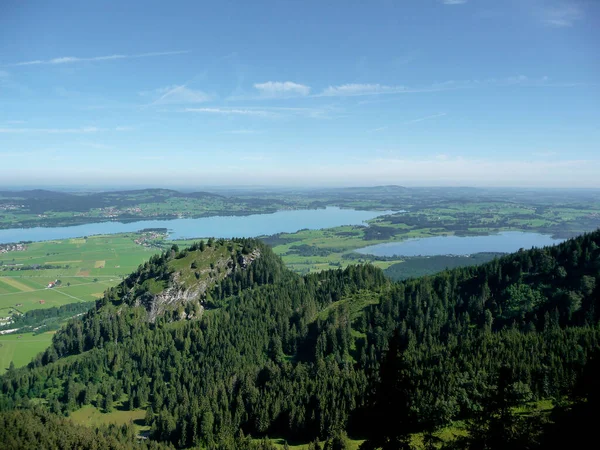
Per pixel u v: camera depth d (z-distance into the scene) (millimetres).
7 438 141625
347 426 132500
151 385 196000
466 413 112062
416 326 186125
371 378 60938
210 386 173750
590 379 68375
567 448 61500
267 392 157125
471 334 175125
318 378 156750
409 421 50344
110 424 166375
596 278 185375
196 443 146625
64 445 142375
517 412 104438
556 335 149125
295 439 139750
